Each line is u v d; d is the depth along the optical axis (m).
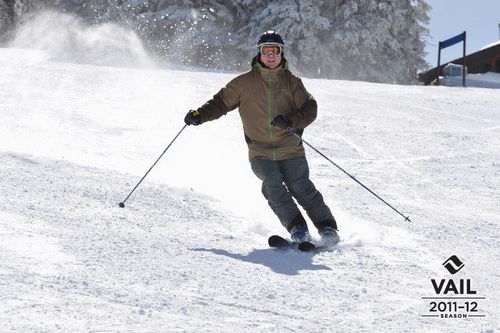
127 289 7.05
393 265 9.19
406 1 88.31
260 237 10.62
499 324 6.94
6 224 9.07
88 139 17.44
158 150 17.47
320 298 7.43
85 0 82.88
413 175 17.95
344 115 26.89
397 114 28.42
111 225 9.90
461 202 15.03
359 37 83.00
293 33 79.06
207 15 78.88
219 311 6.68
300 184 10.68
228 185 14.37
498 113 30.62
